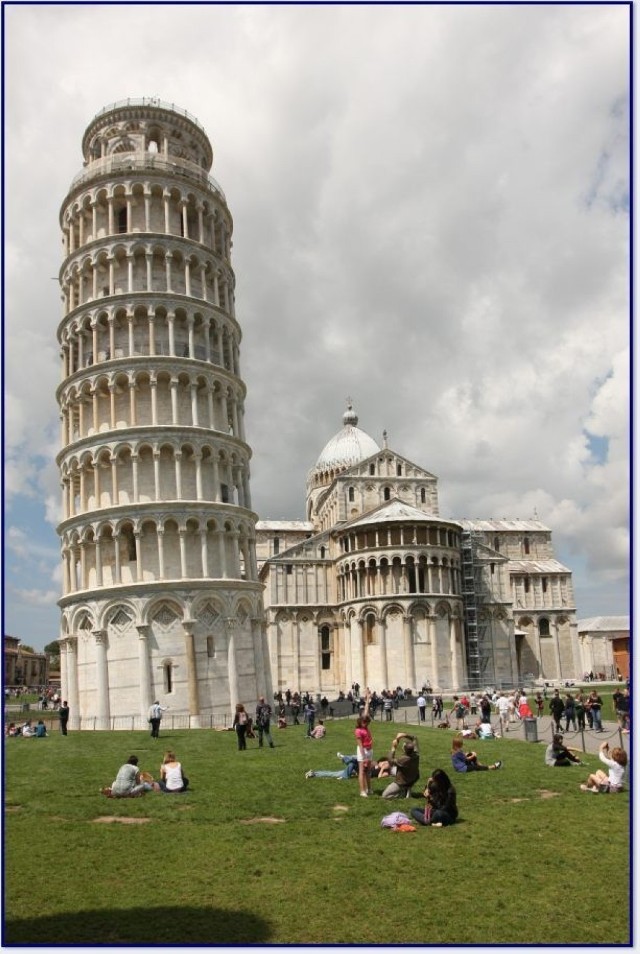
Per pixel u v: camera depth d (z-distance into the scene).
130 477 64.69
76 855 20.14
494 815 24.02
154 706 48.47
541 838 21.25
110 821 24.19
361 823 23.14
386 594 97.75
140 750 41.66
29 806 26.47
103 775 32.88
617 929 14.99
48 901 16.80
